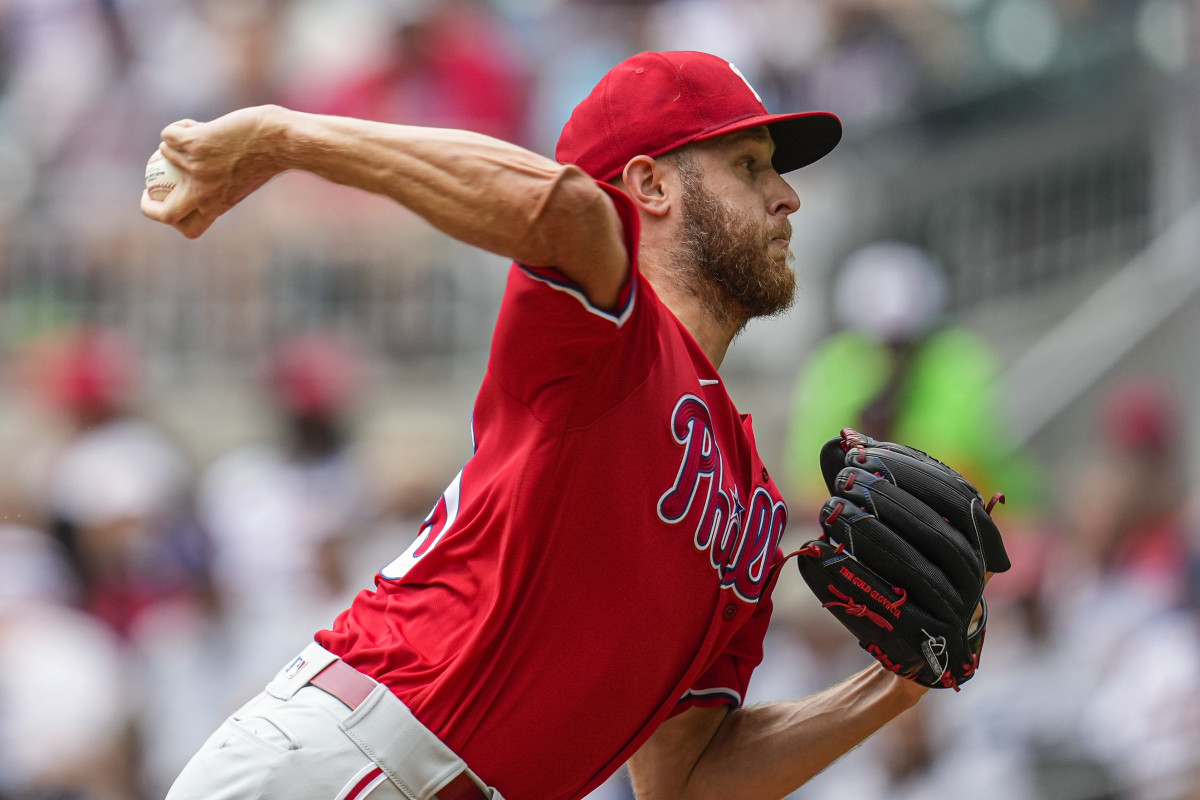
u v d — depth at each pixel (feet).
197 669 74.43
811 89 108.99
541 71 110.73
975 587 29.78
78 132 114.11
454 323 108.37
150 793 70.28
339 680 27.81
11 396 102.22
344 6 112.47
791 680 70.49
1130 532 80.69
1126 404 86.74
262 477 82.89
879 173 107.55
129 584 78.79
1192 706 68.90
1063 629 75.77
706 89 29.45
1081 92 109.70
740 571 29.07
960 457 79.56
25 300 109.91
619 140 29.58
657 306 27.20
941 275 107.04
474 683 27.02
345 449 84.84
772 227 29.86
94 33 115.65
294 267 108.99
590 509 26.27
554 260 24.06
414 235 108.78
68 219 111.14
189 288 109.50
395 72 104.32
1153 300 102.12
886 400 80.74
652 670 27.91
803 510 76.59
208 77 112.47
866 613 29.68
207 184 25.40
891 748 67.92
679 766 33.35
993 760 68.23
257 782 27.02
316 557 76.48
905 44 111.34
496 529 26.86
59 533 80.74
